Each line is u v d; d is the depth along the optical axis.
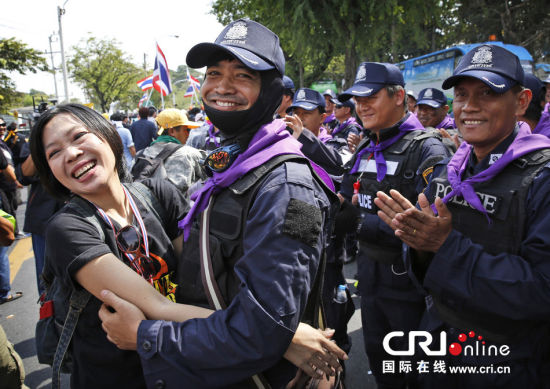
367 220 2.12
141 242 1.40
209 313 1.10
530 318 1.20
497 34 18.97
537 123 2.02
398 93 2.30
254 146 1.14
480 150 1.52
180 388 1.01
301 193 1.04
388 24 9.60
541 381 1.38
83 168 1.29
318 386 1.28
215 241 1.13
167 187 1.61
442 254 1.25
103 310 1.13
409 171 2.19
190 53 1.14
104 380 1.29
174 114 3.77
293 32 9.62
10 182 5.78
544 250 1.20
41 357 1.37
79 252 1.18
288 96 3.20
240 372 0.98
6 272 3.97
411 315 2.12
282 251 0.98
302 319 1.19
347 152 3.51
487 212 1.37
